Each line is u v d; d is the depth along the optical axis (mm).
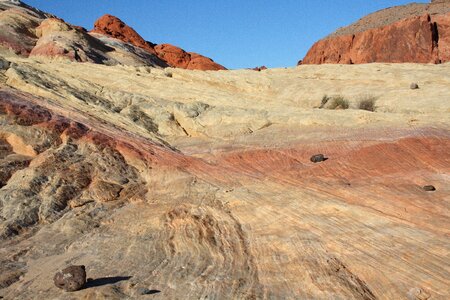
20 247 13461
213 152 22109
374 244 11281
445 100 26484
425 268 9859
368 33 81500
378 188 15422
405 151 19094
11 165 18312
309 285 9852
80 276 10422
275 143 22531
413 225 12234
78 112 23938
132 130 24375
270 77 35312
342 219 13180
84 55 50531
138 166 20031
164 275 11000
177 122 26984
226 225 13781
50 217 15547
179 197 16625
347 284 9656
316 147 21062
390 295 9133
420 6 92000
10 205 15734
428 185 15188
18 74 26266
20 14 59594
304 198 15133
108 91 29453
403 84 31609
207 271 11078
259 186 17031
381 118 24000
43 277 11375
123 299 9906
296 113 25938
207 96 29969
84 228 14656
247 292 9859
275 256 11484
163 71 36406
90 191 17391
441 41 74375
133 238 13508
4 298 10422
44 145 19984
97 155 19953
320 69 37250
